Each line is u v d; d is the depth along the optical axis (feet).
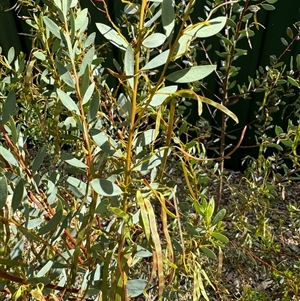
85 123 1.49
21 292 1.54
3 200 1.31
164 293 2.43
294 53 5.30
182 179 5.20
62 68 1.39
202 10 4.97
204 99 1.19
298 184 6.22
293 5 4.89
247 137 6.39
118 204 1.66
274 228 5.27
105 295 1.51
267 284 4.33
